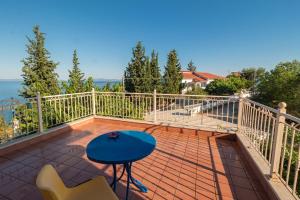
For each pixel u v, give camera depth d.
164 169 2.48
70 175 2.29
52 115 4.15
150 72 22.20
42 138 3.56
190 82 30.81
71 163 2.62
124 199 1.82
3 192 1.93
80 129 4.38
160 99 4.67
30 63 15.52
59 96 4.15
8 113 3.11
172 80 23.72
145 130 4.36
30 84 15.00
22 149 3.11
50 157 2.82
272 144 1.99
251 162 2.54
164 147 3.29
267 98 20.64
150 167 2.53
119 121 4.79
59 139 3.65
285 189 1.75
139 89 21.58
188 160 2.77
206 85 32.66
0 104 2.98
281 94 19.02
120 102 4.99
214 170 2.47
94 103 5.16
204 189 2.03
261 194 1.95
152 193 1.93
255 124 2.84
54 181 1.16
